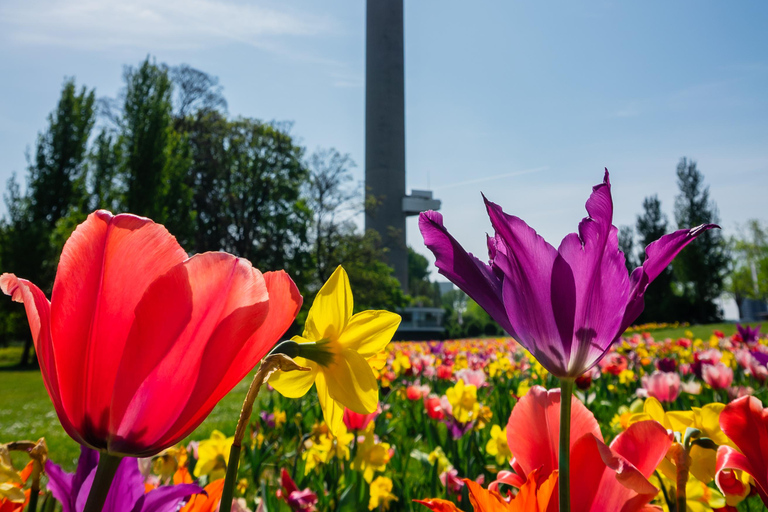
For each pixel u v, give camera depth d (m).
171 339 0.47
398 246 63.06
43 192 27.20
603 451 0.56
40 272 24.73
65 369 0.47
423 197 66.12
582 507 0.67
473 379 3.94
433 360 6.98
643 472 0.66
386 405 4.68
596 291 0.64
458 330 60.25
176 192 29.34
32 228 24.91
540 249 0.65
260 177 35.56
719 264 46.69
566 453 0.62
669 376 2.33
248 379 10.98
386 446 2.30
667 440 0.66
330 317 0.72
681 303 47.38
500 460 2.35
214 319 0.48
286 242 36.34
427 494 2.28
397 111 64.94
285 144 36.34
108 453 0.48
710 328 27.83
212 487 0.72
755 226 50.34
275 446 3.21
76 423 0.48
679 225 49.91
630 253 52.81
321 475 2.58
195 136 35.16
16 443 0.67
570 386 0.64
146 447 0.48
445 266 0.71
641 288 0.62
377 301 40.94
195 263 0.48
